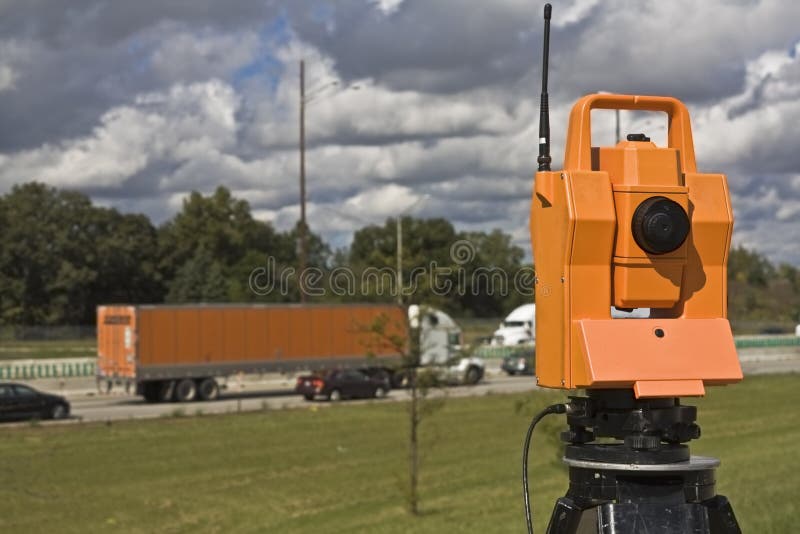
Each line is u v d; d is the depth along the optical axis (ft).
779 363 260.21
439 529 58.70
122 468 96.27
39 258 342.03
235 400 170.50
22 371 208.23
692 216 14.85
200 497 82.17
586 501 14.35
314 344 180.04
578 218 14.10
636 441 14.03
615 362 13.96
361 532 62.69
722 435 104.78
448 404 156.25
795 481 53.88
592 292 14.35
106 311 166.50
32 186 350.64
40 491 84.79
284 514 74.49
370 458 101.96
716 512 14.16
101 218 350.84
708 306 14.85
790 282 478.59
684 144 15.40
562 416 70.79
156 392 165.48
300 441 114.93
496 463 94.68
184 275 284.82
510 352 237.25
